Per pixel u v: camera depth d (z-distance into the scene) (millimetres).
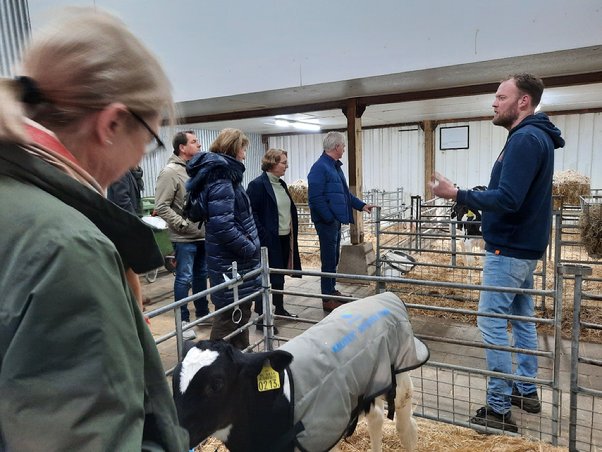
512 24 3605
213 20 4988
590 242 5004
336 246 4684
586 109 10062
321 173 4445
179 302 2197
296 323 4277
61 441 512
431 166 11711
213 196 2795
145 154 729
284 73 4727
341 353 1758
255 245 3041
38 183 580
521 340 2791
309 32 4512
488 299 2621
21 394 506
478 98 6875
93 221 641
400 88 5184
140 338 653
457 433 2594
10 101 569
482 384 3141
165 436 675
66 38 617
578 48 3418
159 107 697
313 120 9906
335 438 1629
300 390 1577
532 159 2336
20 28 5910
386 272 5828
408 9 4008
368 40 4238
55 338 516
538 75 4617
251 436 1511
